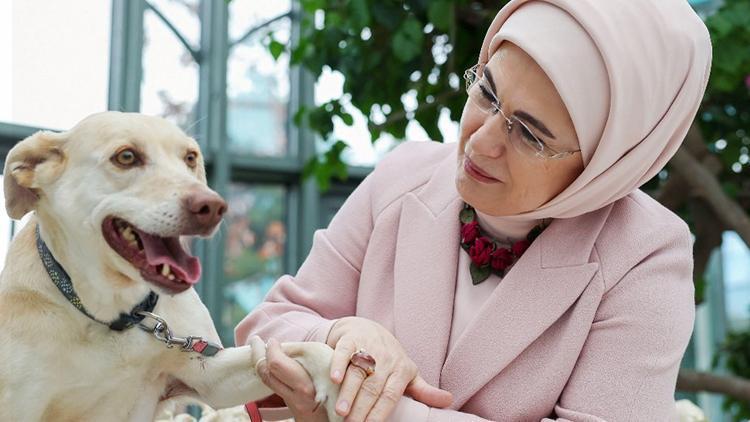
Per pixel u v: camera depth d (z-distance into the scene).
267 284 4.93
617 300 1.48
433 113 3.11
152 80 4.35
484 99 1.49
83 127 1.64
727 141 3.27
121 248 1.54
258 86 4.86
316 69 3.12
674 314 1.46
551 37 1.40
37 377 1.53
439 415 1.42
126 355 1.59
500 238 1.63
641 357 1.44
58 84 3.90
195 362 1.65
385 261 1.68
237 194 4.84
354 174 5.07
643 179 1.51
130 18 4.16
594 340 1.48
